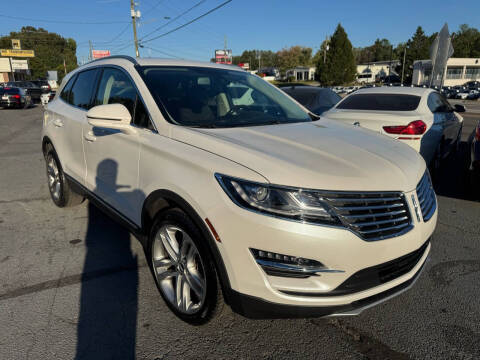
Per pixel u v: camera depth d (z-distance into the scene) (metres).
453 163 7.39
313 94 8.34
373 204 2.03
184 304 2.44
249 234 1.93
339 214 1.94
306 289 1.95
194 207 2.13
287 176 1.96
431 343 2.36
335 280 1.96
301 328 2.49
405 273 2.24
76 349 2.25
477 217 4.46
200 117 2.82
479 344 2.35
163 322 2.52
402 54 78.38
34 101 26.39
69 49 99.31
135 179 2.72
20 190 5.36
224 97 3.20
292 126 2.92
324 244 1.89
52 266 3.21
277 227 1.89
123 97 3.11
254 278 1.97
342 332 2.45
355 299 2.01
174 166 2.34
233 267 2.01
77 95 3.99
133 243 3.67
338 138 2.65
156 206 2.60
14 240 3.70
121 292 2.85
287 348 2.30
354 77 65.56
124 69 3.21
